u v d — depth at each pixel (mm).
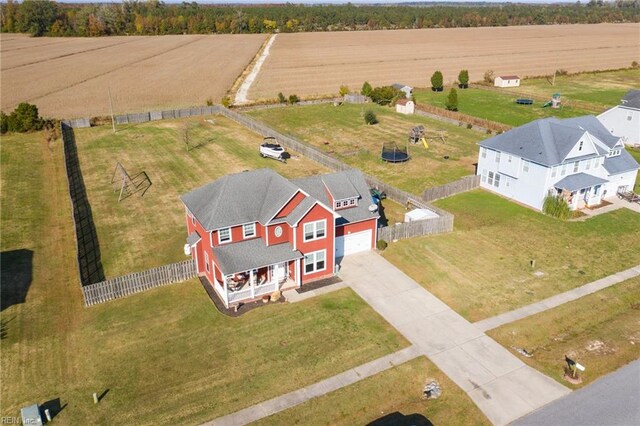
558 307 31578
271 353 27156
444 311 31078
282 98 88938
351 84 107188
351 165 58031
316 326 29453
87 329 29109
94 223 42875
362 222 37438
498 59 144750
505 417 23328
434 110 82562
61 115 79375
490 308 31469
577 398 24438
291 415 23188
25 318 30031
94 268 35812
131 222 43094
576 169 45938
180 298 32250
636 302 32594
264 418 22984
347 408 23719
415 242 39656
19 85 102062
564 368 26469
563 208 43750
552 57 149250
